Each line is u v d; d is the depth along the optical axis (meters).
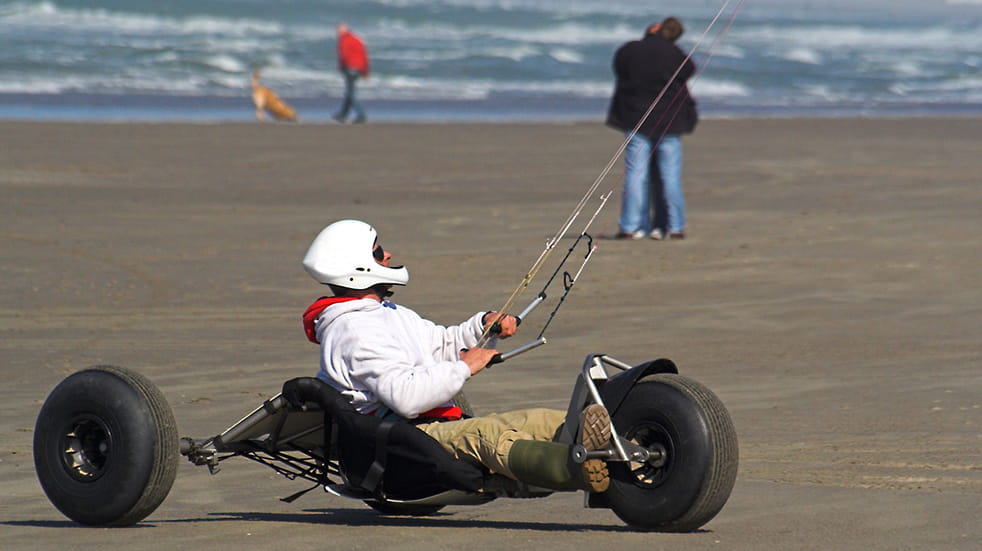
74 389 21.14
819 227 64.44
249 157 90.56
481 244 60.06
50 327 43.16
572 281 22.38
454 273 53.09
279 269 54.00
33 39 194.12
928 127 119.00
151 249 57.62
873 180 82.38
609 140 105.50
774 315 45.16
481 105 149.00
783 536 20.25
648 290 49.94
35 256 55.22
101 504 20.81
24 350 39.75
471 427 20.73
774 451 27.97
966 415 31.14
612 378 20.55
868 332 42.19
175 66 175.12
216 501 24.23
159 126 105.94
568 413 20.30
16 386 35.38
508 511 23.03
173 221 64.94
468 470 20.56
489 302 47.69
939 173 85.75
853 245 59.31
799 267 54.22
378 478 20.81
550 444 19.97
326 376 21.34
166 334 42.41
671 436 19.98
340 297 21.56
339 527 21.11
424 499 20.92
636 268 54.44
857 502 22.92
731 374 36.53
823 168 88.50
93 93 146.00
